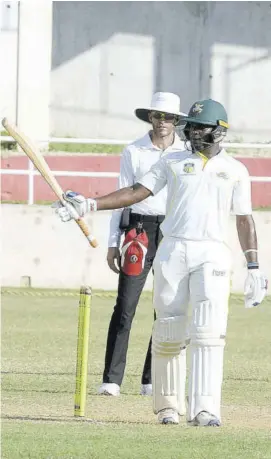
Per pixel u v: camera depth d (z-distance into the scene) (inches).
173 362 1186.6
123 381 1524.4
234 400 1365.7
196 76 3966.5
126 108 3964.1
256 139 3976.4
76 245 2588.6
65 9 3934.5
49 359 1700.3
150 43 3954.2
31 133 3319.4
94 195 3363.7
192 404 1157.7
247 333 2048.5
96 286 2593.5
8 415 1222.3
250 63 3966.5
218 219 1154.7
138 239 1402.6
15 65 3634.4
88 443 1044.5
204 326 1145.4
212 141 1155.3
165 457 987.9
